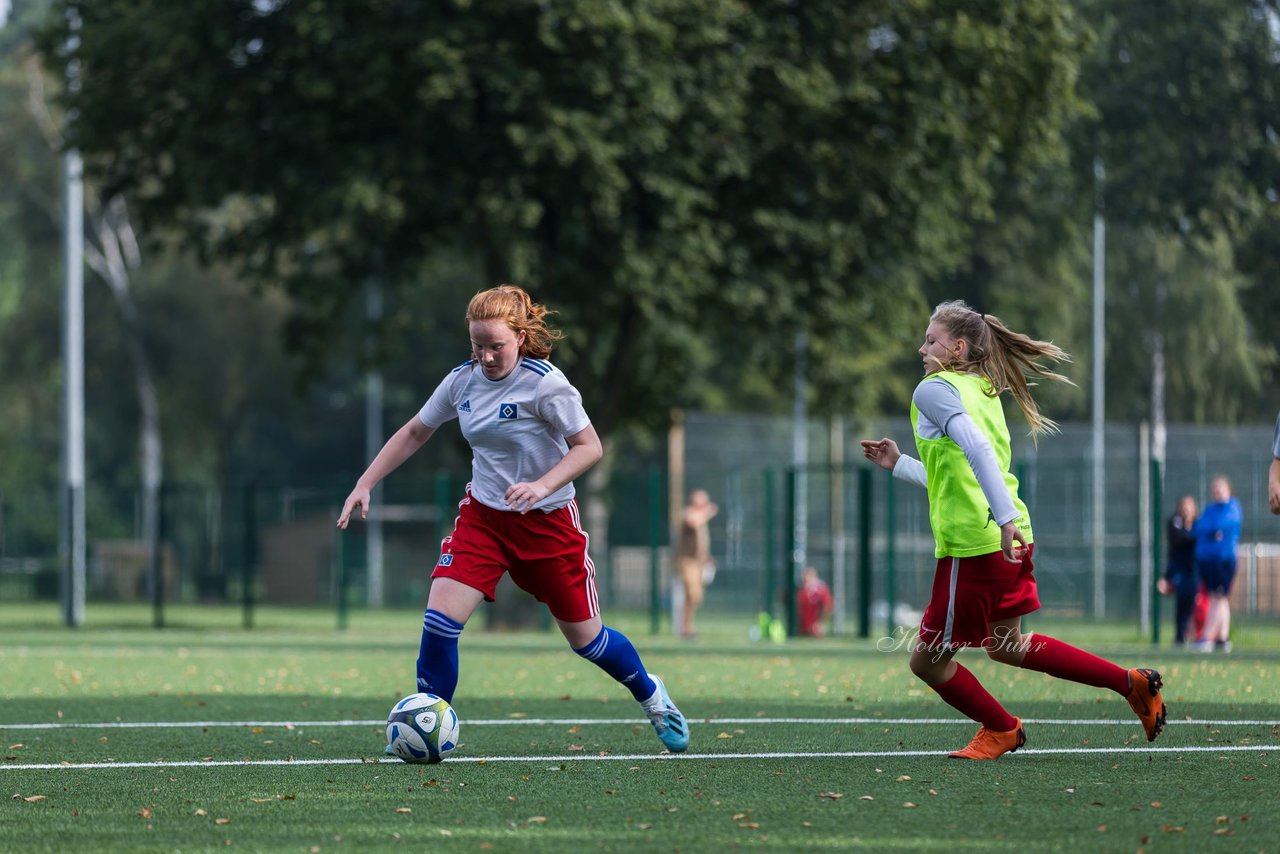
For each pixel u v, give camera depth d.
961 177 96.62
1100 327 127.12
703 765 24.12
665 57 86.31
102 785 22.44
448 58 81.19
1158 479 71.81
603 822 18.89
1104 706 34.06
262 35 89.00
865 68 93.62
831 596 102.31
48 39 98.12
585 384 100.50
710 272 94.69
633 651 25.27
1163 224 118.50
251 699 38.91
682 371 115.50
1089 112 98.94
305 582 139.88
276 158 90.31
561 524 24.31
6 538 148.25
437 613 24.31
